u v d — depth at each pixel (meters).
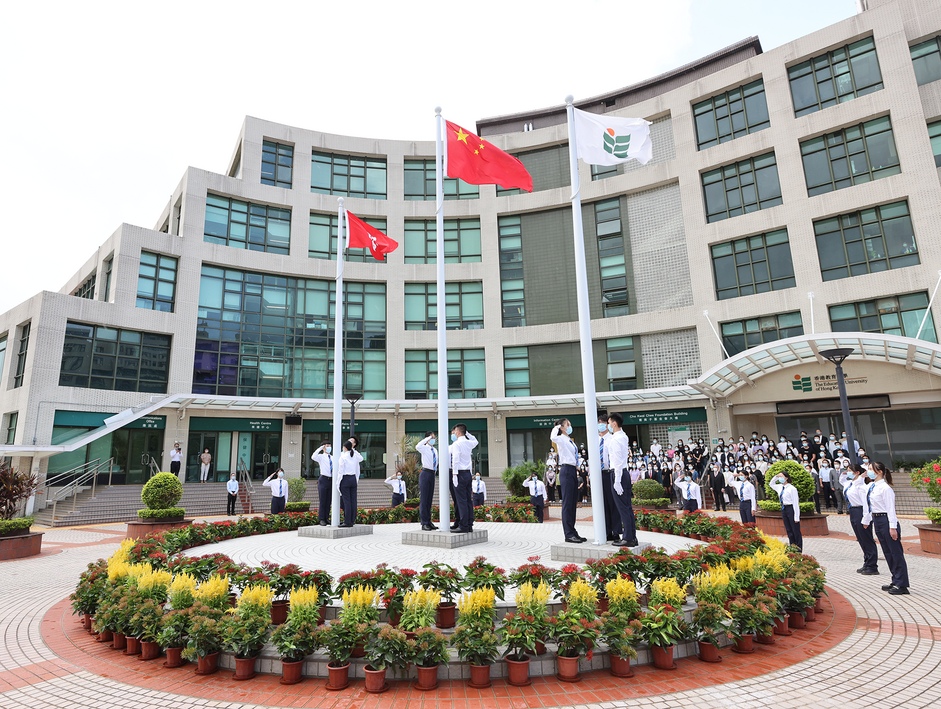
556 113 32.75
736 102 27.22
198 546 10.25
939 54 23.30
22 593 9.04
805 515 14.37
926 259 21.67
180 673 5.35
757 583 6.28
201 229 28.28
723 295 26.52
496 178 10.92
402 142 33.19
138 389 25.94
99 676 5.30
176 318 27.02
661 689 4.76
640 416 27.09
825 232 24.19
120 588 6.38
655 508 17.44
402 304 31.39
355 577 5.61
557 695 4.66
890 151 23.12
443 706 4.47
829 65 24.97
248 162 30.06
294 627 5.15
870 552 9.59
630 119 9.57
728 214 26.84
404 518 15.41
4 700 4.73
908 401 21.36
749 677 5.02
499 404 29.19
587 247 30.50
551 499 24.45
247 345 28.92
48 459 22.88
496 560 8.23
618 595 5.40
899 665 5.25
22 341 25.52
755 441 22.22
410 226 32.66
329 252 31.50
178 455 25.33
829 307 23.70
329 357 30.61
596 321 29.23
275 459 28.66
